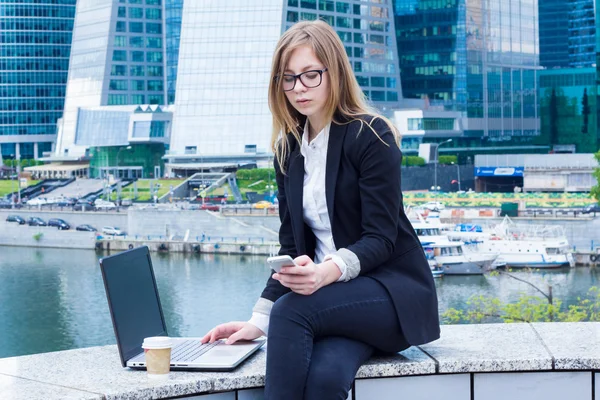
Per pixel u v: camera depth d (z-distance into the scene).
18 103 154.62
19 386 3.97
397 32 136.62
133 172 136.88
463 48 133.50
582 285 61.41
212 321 52.81
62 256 89.38
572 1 158.25
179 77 128.75
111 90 142.50
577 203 99.31
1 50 154.25
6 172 141.38
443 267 63.66
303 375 3.91
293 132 4.40
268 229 93.75
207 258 87.06
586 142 146.25
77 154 141.12
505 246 69.25
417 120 127.12
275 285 4.62
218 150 127.25
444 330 4.97
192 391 3.97
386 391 4.16
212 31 128.00
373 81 130.88
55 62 156.00
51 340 50.19
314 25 4.29
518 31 140.12
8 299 62.00
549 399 4.24
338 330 4.04
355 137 4.23
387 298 4.13
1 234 101.75
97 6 144.00
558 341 4.61
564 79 147.12
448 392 4.21
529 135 141.38
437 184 124.00
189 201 122.50
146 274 4.71
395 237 4.23
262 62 126.88
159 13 144.75
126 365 4.25
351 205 4.29
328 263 4.05
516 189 114.56
